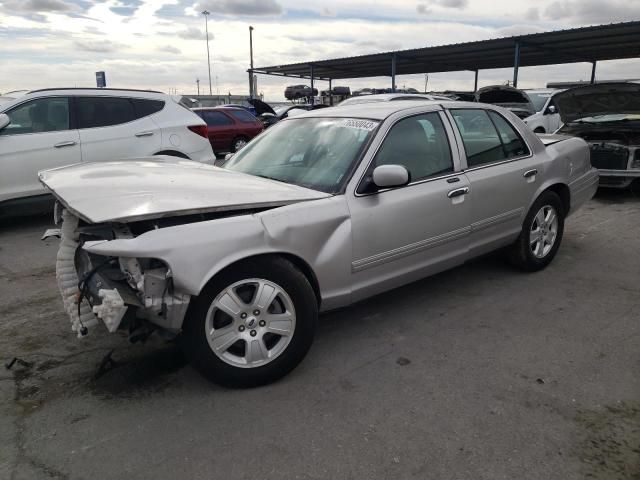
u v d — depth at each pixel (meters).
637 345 3.51
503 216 4.38
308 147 3.85
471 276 4.87
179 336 2.88
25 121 6.82
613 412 2.76
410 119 3.85
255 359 2.98
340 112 4.14
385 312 4.09
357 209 3.33
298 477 2.32
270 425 2.68
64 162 7.01
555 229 5.00
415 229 3.66
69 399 2.93
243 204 2.95
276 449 2.50
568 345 3.52
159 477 2.32
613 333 3.69
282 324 3.03
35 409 2.84
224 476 2.32
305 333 3.09
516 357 3.36
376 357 3.39
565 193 5.13
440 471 2.34
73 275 3.26
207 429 2.65
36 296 4.55
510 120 4.68
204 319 2.83
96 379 3.15
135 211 2.64
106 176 3.34
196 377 3.16
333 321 3.94
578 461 2.40
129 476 2.32
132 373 3.21
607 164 8.20
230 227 2.82
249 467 2.38
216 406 2.85
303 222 3.07
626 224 6.81
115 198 2.84
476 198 4.08
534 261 4.85
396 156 3.65
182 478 2.31
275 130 4.42
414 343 3.57
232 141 15.95
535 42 21.38
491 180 4.20
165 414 2.78
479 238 4.23
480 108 4.44
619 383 3.04
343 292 3.36
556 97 8.82
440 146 3.98
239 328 2.93
